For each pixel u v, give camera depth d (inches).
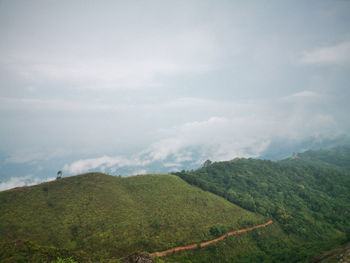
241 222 4771.2
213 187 6338.6
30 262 2172.7
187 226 4146.2
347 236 3619.6
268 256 3892.7
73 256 2536.9
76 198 4252.0
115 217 3951.8
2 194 3929.6
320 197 6894.7
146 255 2940.5
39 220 3518.7
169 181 5890.8
